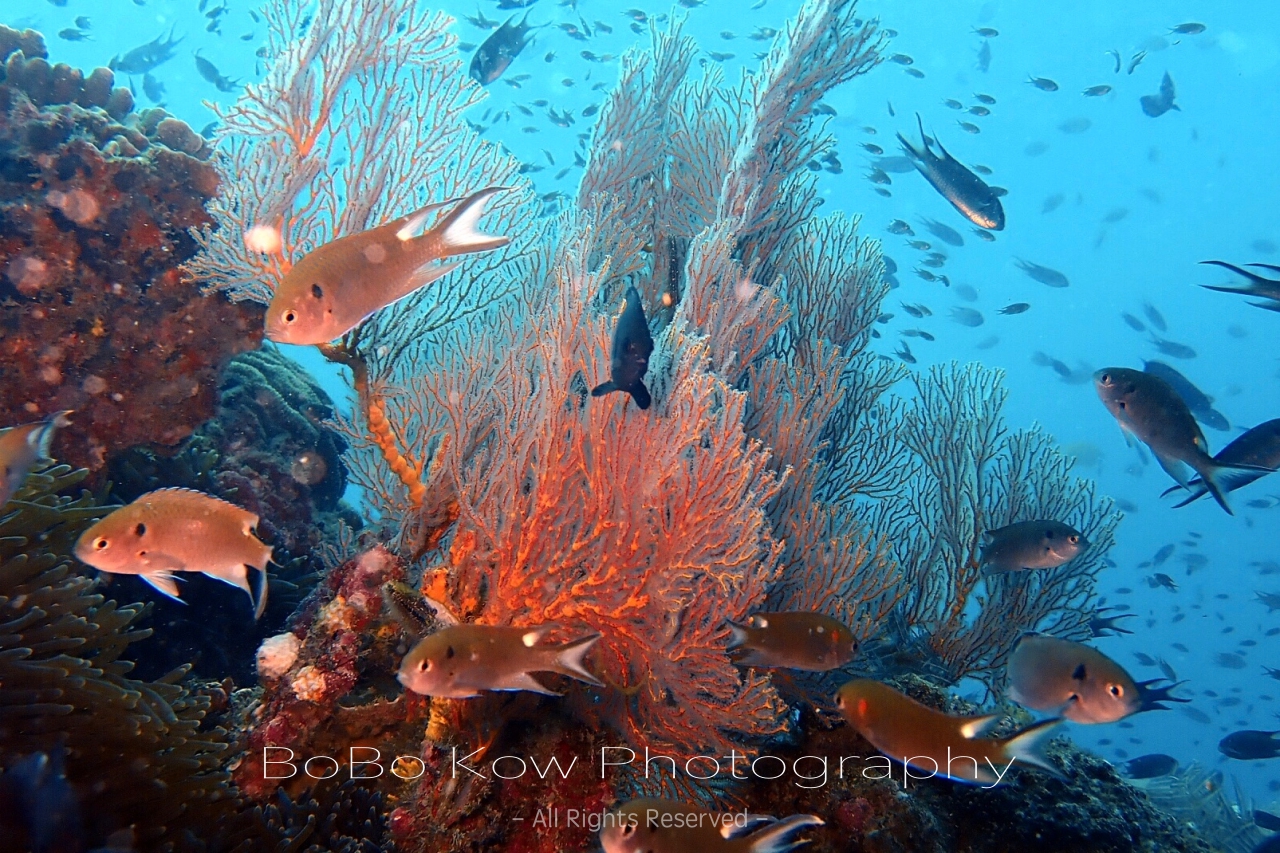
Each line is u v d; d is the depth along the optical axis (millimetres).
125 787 2818
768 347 7855
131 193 5535
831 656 3859
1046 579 7629
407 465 4375
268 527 6379
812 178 8266
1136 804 5496
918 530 7883
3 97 5477
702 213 8039
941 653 7539
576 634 3953
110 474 5602
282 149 4598
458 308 5777
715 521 3820
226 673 5281
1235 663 21594
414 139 4965
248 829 3146
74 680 2836
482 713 3732
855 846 4480
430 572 4117
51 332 5332
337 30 4586
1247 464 4137
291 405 7957
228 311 5793
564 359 4160
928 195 60781
